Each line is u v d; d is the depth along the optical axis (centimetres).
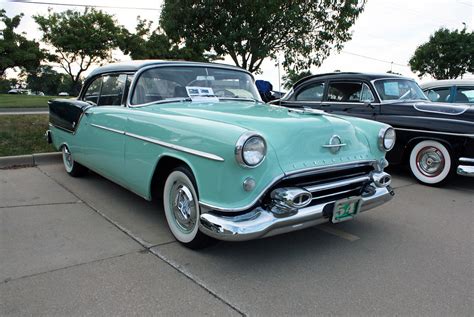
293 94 716
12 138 688
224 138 259
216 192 268
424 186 536
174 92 386
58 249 312
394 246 330
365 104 600
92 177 542
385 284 267
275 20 1144
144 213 400
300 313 232
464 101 707
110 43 3219
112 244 324
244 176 258
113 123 388
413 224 384
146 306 237
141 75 385
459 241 342
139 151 347
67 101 514
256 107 372
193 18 1148
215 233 264
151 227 362
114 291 252
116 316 227
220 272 280
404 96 605
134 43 3250
